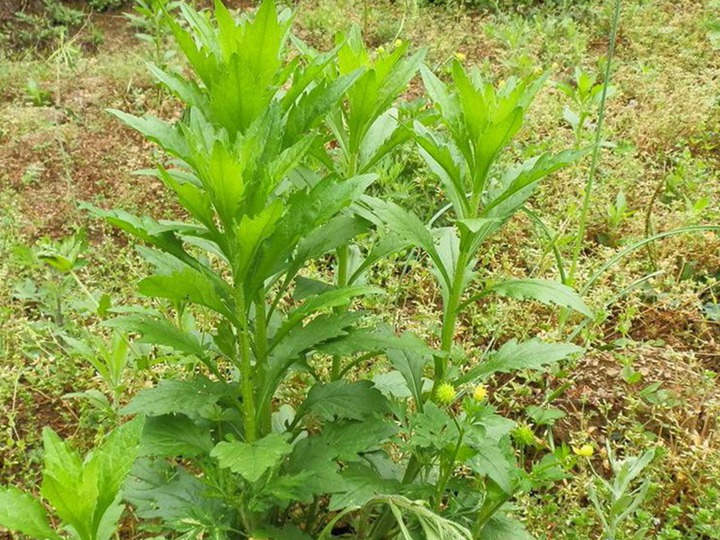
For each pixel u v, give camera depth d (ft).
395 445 1.64
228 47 1.32
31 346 2.08
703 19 4.04
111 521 1.01
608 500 1.60
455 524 1.07
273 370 1.26
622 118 3.21
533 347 1.34
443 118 1.31
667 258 2.46
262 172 1.13
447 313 1.39
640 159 3.01
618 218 2.57
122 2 5.30
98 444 1.72
